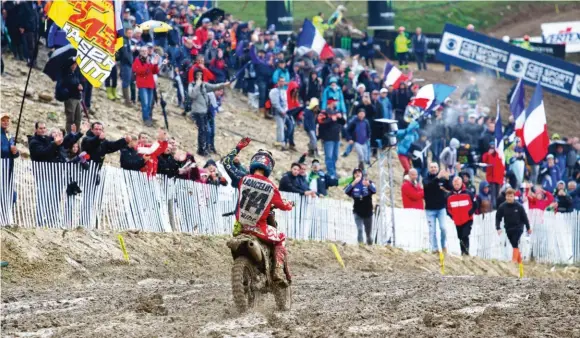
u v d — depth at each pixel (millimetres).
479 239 71812
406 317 30219
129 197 51781
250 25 95125
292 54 90500
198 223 56156
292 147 84938
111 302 34625
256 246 30094
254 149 80938
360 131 76938
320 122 76125
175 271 48500
